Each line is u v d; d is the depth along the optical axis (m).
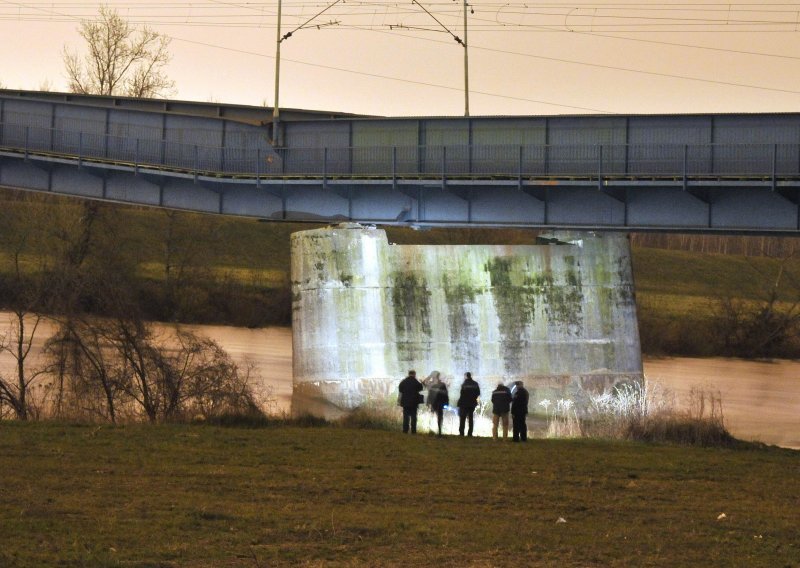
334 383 95.19
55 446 62.31
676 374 150.25
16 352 123.62
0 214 178.88
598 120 91.25
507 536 45.97
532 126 92.81
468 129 94.25
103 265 134.25
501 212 94.62
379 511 49.91
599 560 43.19
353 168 96.62
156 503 49.16
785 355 168.38
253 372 126.69
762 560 44.03
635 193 90.94
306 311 96.94
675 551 45.00
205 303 166.50
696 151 88.31
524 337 98.31
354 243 96.44
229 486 53.81
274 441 67.50
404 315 96.69
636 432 79.81
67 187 106.38
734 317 170.75
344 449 65.50
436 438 72.44
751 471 64.06
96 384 83.69
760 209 87.44
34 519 45.31
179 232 184.50
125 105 118.81
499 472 60.25
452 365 96.81
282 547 43.03
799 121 86.31
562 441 73.62
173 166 100.31
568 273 99.81
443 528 46.97
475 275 98.38
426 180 93.31
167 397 81.88
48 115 105.81
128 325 87.50
